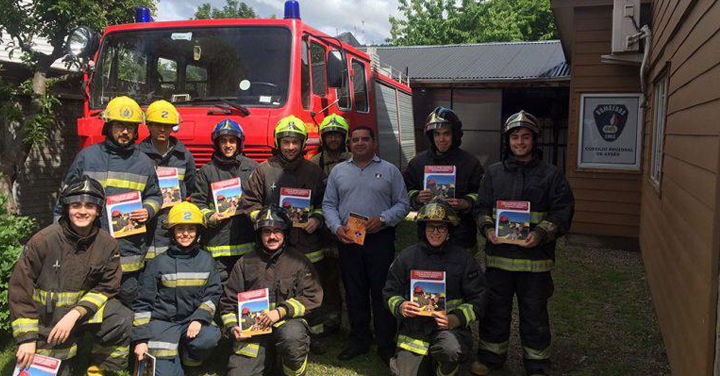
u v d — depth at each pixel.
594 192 8.80
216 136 4.29
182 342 3.75
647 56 7.66
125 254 3.94
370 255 4.14
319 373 3.95
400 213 4.12
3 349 4.18
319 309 4.12
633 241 8.56
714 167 2.93
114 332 3.55
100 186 3.51
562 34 10.58
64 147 9.09
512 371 4.11
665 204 5.16
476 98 16.23
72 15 7.38
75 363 3.69
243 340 3.67
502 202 3.72
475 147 16.38
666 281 4.65
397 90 9.85
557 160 16.34
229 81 5.25
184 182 4.52
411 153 11.25
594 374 4.09
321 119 5.74
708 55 3.37
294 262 3.81
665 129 5.46
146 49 5.56
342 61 5.77
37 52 7.72
